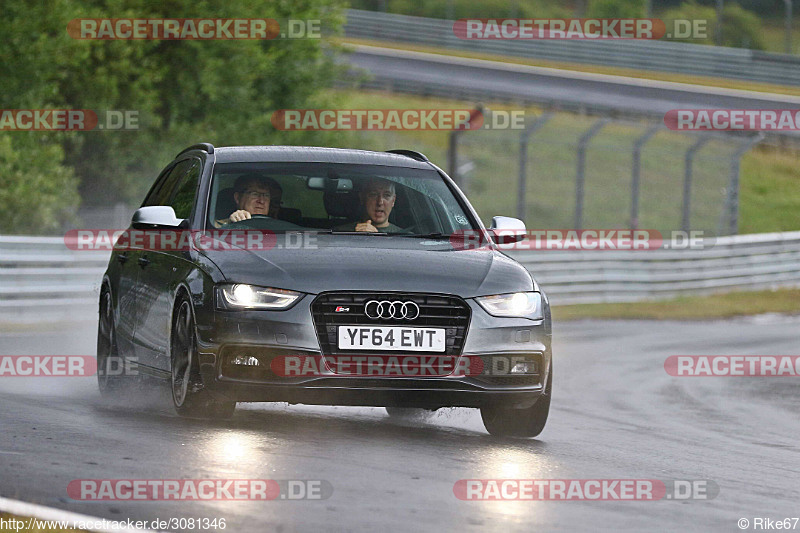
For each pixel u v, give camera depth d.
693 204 147.75
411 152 30.06
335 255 24.05
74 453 20.00
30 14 89.69
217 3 104.44
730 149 163.62
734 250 101.44
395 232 26.36
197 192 26.42
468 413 30.17
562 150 155.88
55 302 57.25
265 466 19.69
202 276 23.89
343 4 118.25
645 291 92.06
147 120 98.06
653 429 30.78
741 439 29.97
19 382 32.69
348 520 16.30
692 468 23.58
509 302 24.14
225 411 24.44
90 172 97.25
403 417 28.95
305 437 23.16
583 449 25.12
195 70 104.19
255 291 23.08
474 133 158.50
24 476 18.09
